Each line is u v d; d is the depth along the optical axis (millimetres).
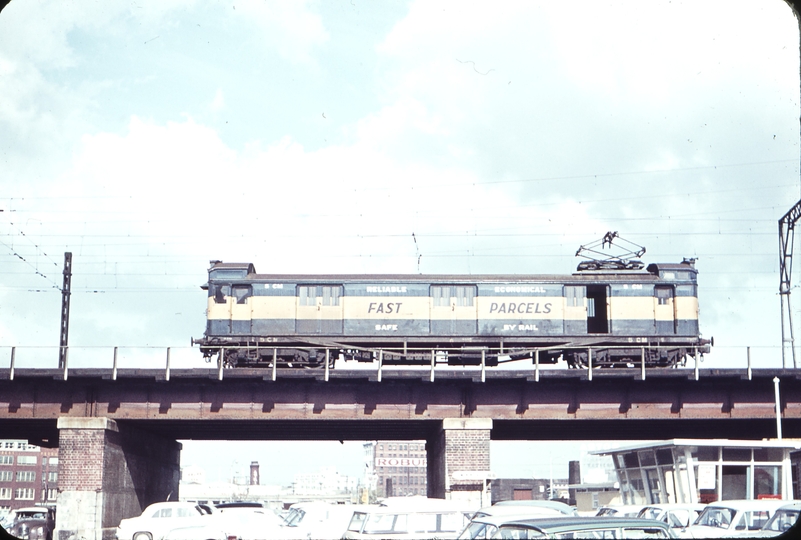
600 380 35250
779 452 33812
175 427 39656
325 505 27531
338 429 41625
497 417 35250
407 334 40188
